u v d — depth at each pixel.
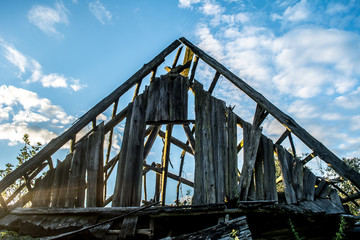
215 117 6.58
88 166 6.32
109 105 7.10
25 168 6.30
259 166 6.03
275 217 5.40
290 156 6.12
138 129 6.63
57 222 5.62
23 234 5.77
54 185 6.39
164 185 8.68
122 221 5.26
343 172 5.43
